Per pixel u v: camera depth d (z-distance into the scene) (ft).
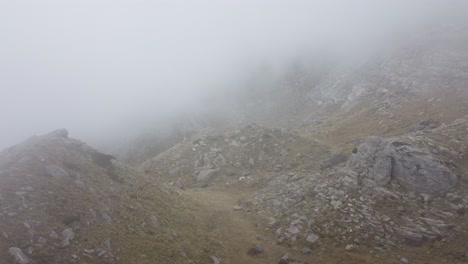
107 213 83.71
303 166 150.92
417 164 100.37
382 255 80.07
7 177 81.05
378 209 94.48
